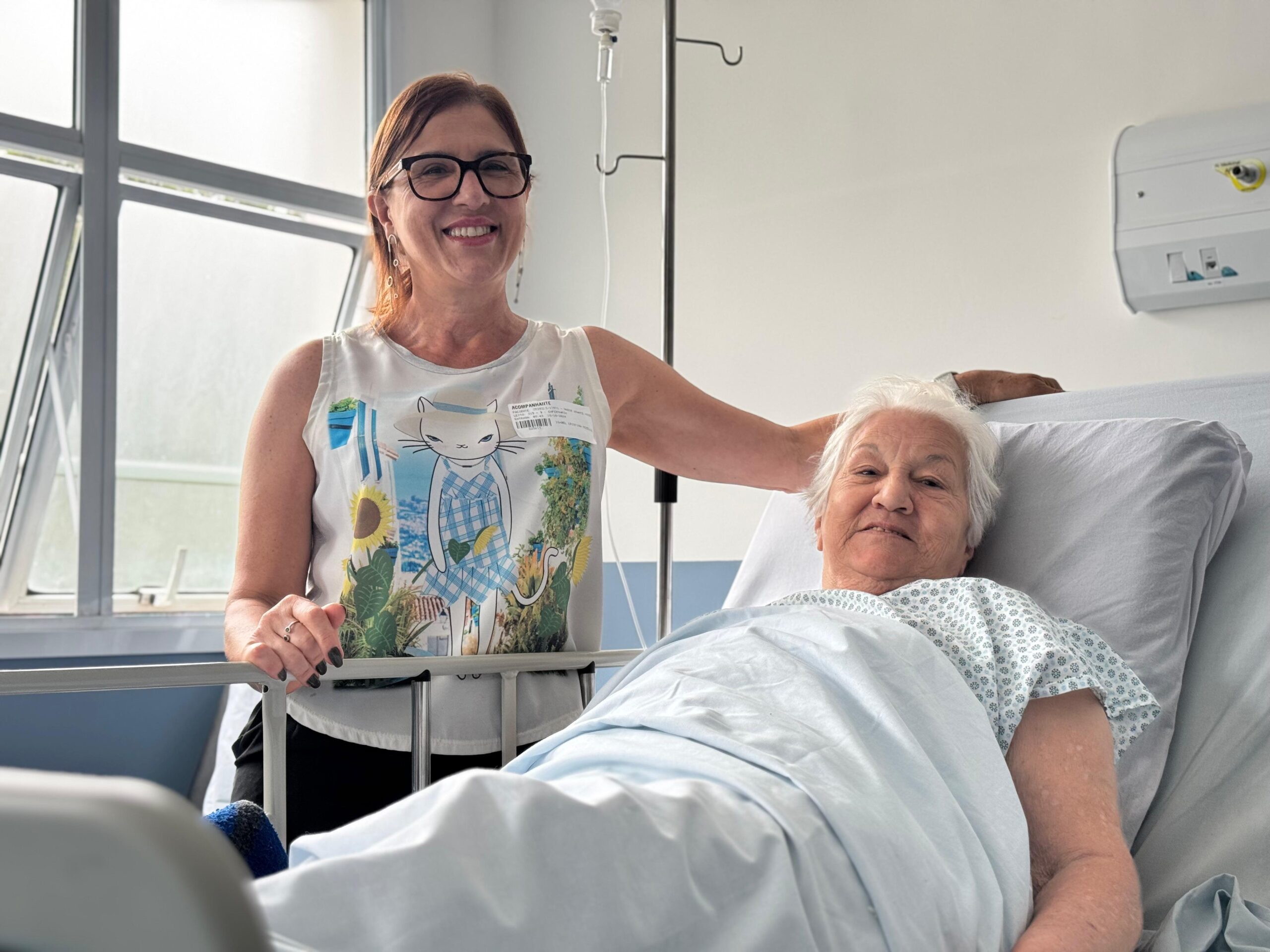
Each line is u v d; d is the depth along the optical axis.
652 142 3.99
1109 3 2.95
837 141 3.49
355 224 4.52
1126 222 2.86
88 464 3.89
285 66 4.33
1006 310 3.12
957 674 1.35
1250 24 2.72
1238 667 1.64
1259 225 2.64
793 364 3.56
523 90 4.50
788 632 1.41
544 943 0.80
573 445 1.84
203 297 4.34
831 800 1.04
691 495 3.74
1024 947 1.08
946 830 1.14
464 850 0.80
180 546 4.43
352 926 0.76
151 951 0.37
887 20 3.39
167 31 4.04
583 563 1.88
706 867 0.90
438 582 1.75
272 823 1.26
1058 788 1.32
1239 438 1.84
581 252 4.23
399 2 4.37
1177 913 1.26
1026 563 1.81
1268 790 1.50
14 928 0.38
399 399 1.79
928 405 1.79
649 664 1.54
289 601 1.49
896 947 0.98
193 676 1.40
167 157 3.99
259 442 1.79
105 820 0.35
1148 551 1.71
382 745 1.69
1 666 3.63
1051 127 3.05
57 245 3.87
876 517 1.71
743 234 3.70
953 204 3.23
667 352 2.56
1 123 3.62
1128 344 2.90
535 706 1.78
